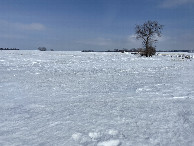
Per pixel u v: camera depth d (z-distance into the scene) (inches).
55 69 871.1
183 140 166.1
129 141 164.9
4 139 172.7
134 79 574.9
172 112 244.5
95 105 281.3
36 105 287.3
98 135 178.5
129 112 245.3
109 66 1058.1
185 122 208.4
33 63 1198.3
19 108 272.4
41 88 431.5
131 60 1633.9
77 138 173.6
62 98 334.0
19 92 387.9
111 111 250.4
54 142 165.2
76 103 295.6
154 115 232.8
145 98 326.6
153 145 157.8
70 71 795.4
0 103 301.7
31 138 173.8
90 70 840.9
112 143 165.0
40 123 210.1
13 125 206.1
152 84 479.8
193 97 332.8
